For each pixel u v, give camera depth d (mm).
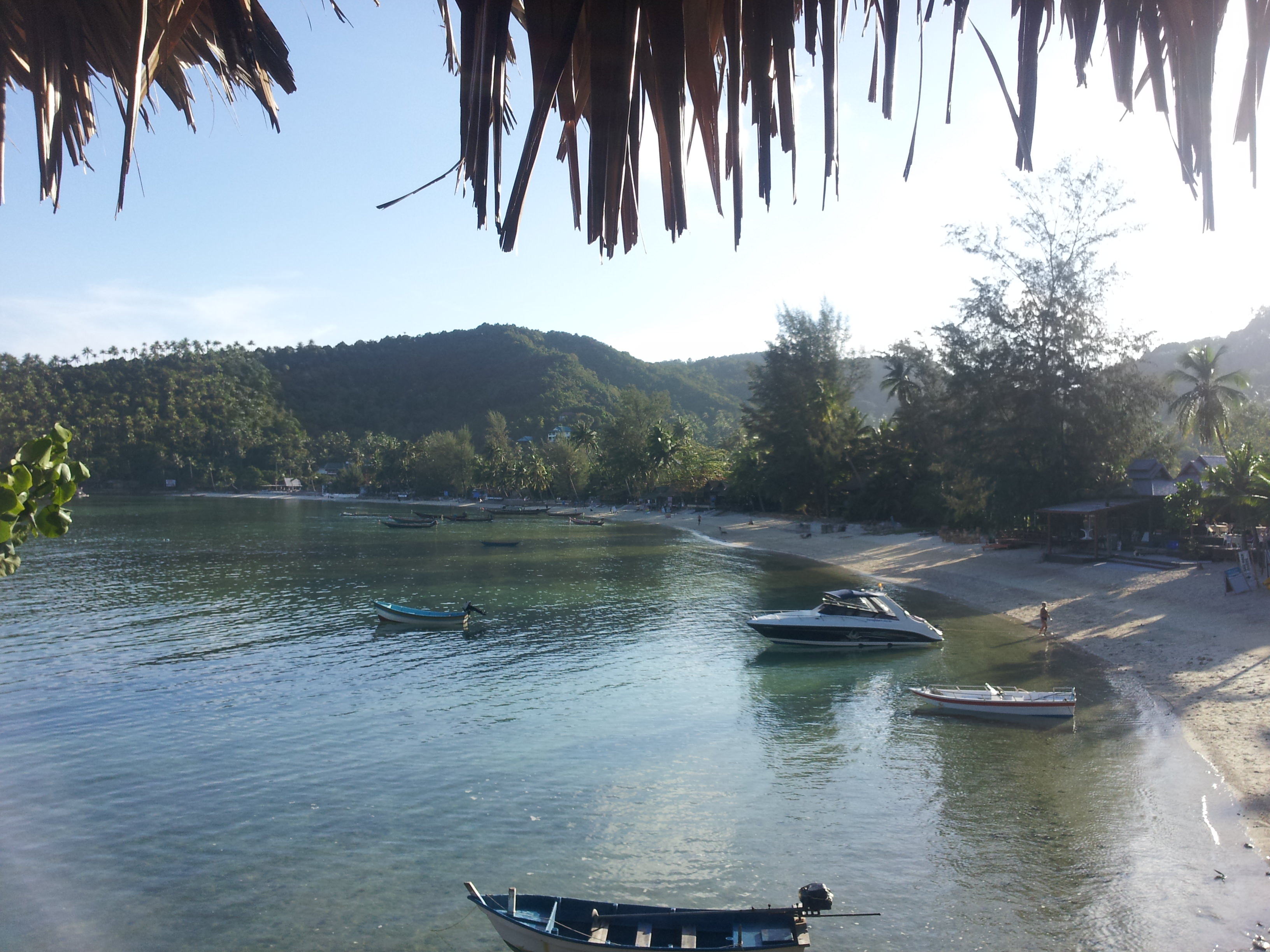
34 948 11664
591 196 1832
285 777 17922
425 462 191125
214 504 170875
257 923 12219
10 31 2561
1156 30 2018
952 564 49219
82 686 25875
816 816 15320
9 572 3855
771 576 51938
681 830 14945
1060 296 44219
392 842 14734
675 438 133750
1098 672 24000
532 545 78125
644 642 32156
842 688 24391
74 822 15695
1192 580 33375
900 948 11039
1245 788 14836
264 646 32156
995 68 1928
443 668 28062
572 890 12945
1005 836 14000
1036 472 44469
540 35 1730
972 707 20922
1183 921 11102
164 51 2270
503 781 17531
